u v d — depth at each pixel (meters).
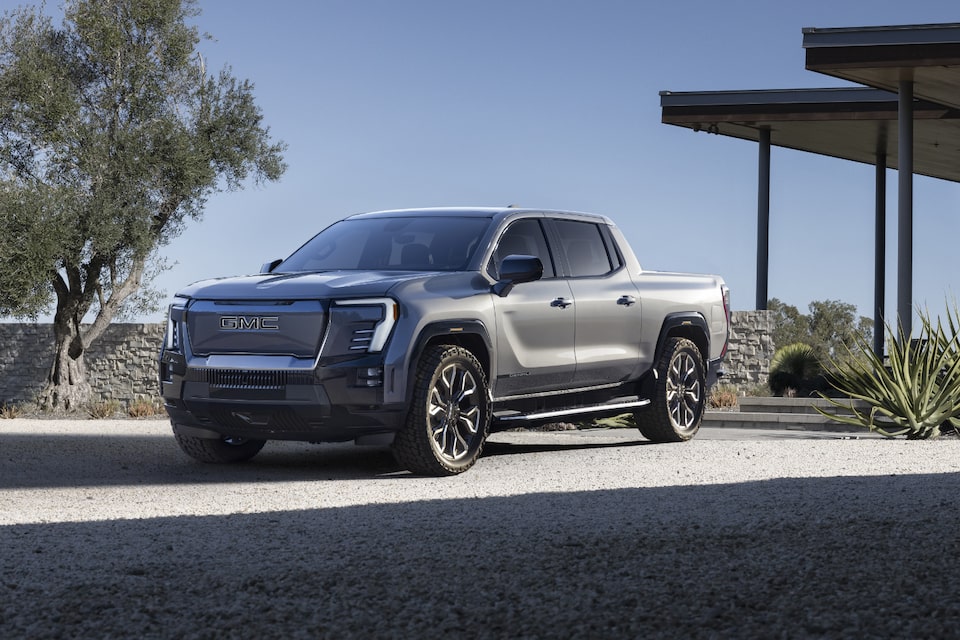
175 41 22.27
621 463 7.94
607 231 9.58
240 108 22.88
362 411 7.36
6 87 21.78
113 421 16.36
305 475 7.98
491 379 8.09
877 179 24.31
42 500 6.60
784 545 3.97
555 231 9.02
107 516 5.62
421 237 8.55
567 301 8.71
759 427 12.95
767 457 8.10
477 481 7.27
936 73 15.29
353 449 10.05
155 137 21.81
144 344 23.17
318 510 5.41
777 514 4.78
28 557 4.09
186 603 3.29
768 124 20.88
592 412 9.08
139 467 8.58
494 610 3.14
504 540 4.23
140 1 22.19
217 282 8.08
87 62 22.72
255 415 7.55
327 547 4.20
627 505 5.37
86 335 22.48
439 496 6.29
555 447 10.04
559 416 8.74
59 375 22.48
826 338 41.53
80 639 2.94
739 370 20.61
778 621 2.96
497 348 8.09
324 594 3.37
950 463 7.32
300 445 10.42
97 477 7.90
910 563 3.59
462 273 8.09
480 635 2.91
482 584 3.45
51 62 22.11
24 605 3.29
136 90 22.23
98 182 21.89
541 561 3.78
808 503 5.11
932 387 10.39
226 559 3.98
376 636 2.92
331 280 7.66
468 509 5.35
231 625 3.04
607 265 9.41
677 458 8.20
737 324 20.66
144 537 4.57
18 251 20.66
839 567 3.56
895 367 10.58
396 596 3.32
